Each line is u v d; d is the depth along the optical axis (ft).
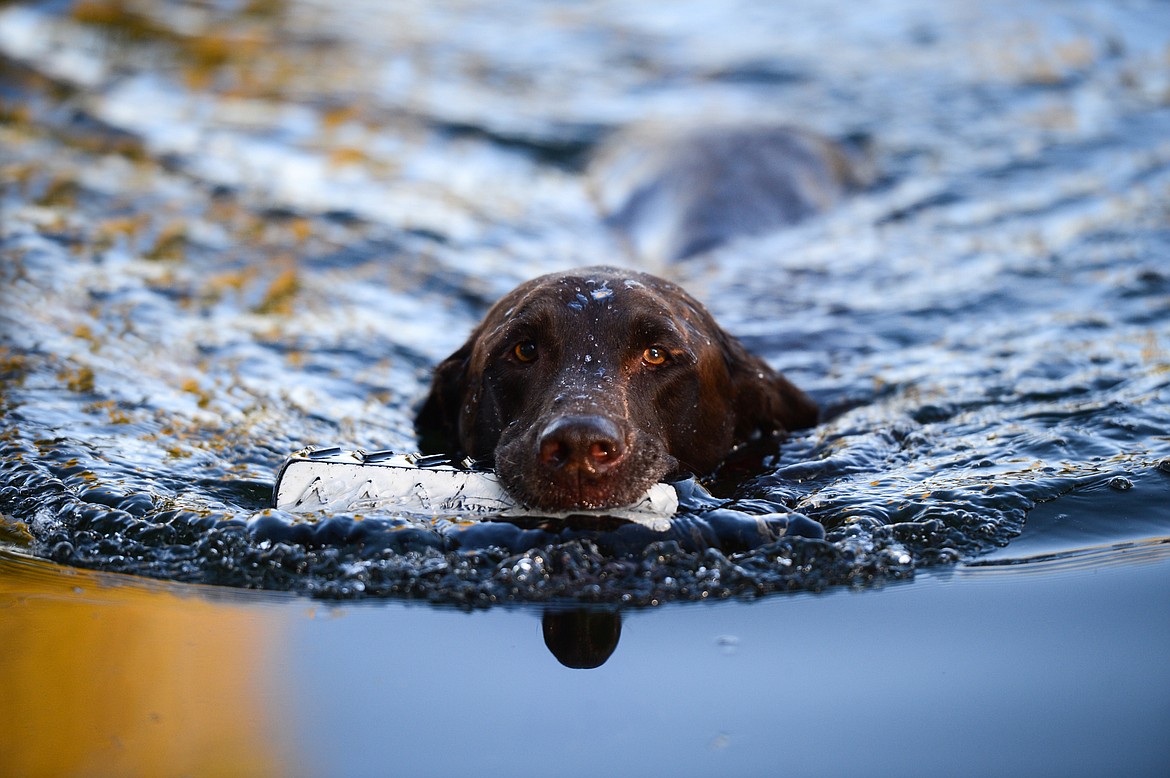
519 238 52.37
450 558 24.86
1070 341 39.40
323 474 27.32
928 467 30.27
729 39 82.53
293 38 78.64
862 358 39.73
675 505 26.50
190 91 67.67
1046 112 67.46
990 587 24.08
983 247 50.21
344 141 62.39
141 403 34.53
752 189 56.39
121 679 21.35
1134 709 19.70
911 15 84.48
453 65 76.64
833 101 71.15
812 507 27.61
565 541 25.00
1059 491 28.07
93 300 42.01
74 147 57.88
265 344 40.04
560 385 27.68
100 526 26.73
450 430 34.06
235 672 21.67
